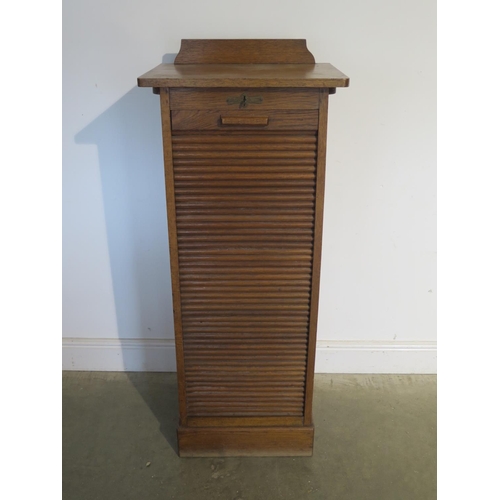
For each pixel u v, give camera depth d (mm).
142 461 1785
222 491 1662
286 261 1562
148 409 2037
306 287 1596
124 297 2164
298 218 1510
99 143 1946
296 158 1448
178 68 1601
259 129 1418
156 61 1838
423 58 1809
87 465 1767
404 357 2217
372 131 1900
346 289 2123
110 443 1864
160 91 1374
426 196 1982
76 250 2098
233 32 1794
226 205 1493
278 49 1737
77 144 1947
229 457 1802
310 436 1770
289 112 1396
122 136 1937
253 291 1599
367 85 1844
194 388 1727
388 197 1986
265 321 1638
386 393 2123
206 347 1668
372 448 1841
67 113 1908
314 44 1804
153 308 2178
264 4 1760
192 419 1768
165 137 1420
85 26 1802
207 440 1773
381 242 2051
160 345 2225
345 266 2090
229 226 1517
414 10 1756
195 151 1441
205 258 1554
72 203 2031
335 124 1894
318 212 1497
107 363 2242
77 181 2000
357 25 1777
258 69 1571
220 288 1590
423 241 2047
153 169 1979
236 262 1563
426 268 2088
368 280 2109
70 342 2225
